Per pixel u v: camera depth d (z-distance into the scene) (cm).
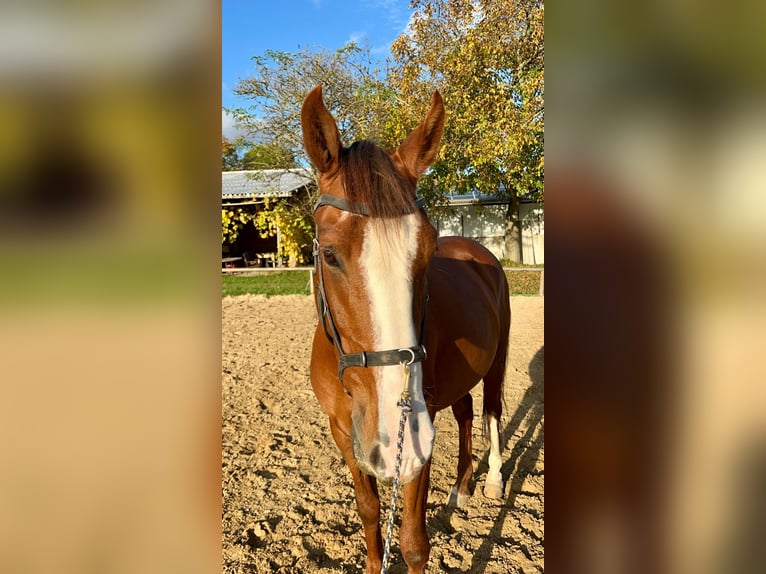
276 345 718
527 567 266
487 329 302
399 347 158
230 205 1877
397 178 168
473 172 1489
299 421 456
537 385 556
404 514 210
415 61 1446
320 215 174
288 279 1470
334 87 1527
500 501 333
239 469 369
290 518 310
